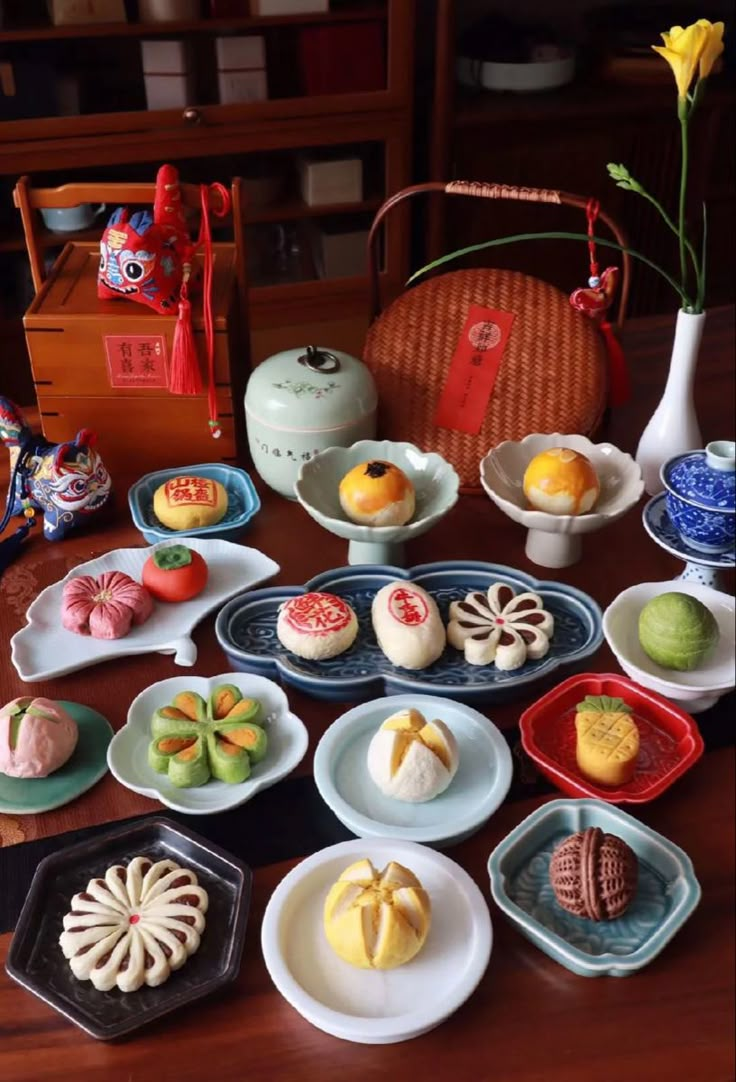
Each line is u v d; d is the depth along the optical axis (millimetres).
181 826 714
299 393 985
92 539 1028
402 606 857
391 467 917
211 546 993
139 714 811
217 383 1056
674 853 689
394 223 2080
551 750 788
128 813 753
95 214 1963
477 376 1069
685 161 901
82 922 653
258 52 1847
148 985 634
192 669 879
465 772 768
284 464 1016
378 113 1939
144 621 908
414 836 707
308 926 667
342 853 692
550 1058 611
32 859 719
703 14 2182
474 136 2027
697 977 649
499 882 671
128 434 1094
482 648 843
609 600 946
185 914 659
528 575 921
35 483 1000
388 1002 628
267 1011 632
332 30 1846
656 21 2152
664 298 2383
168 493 1012
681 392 1027
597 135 2084
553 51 2072
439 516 897
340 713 837
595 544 1020
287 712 816
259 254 2107
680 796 762
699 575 937
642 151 2127
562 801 721
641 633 838
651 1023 627
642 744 789
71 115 1820
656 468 1053
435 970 645
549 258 2227
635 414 1215
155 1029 622
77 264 1133
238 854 722
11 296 2008
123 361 1038
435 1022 603
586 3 2215
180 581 913
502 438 1062
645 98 2049
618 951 652
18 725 762
